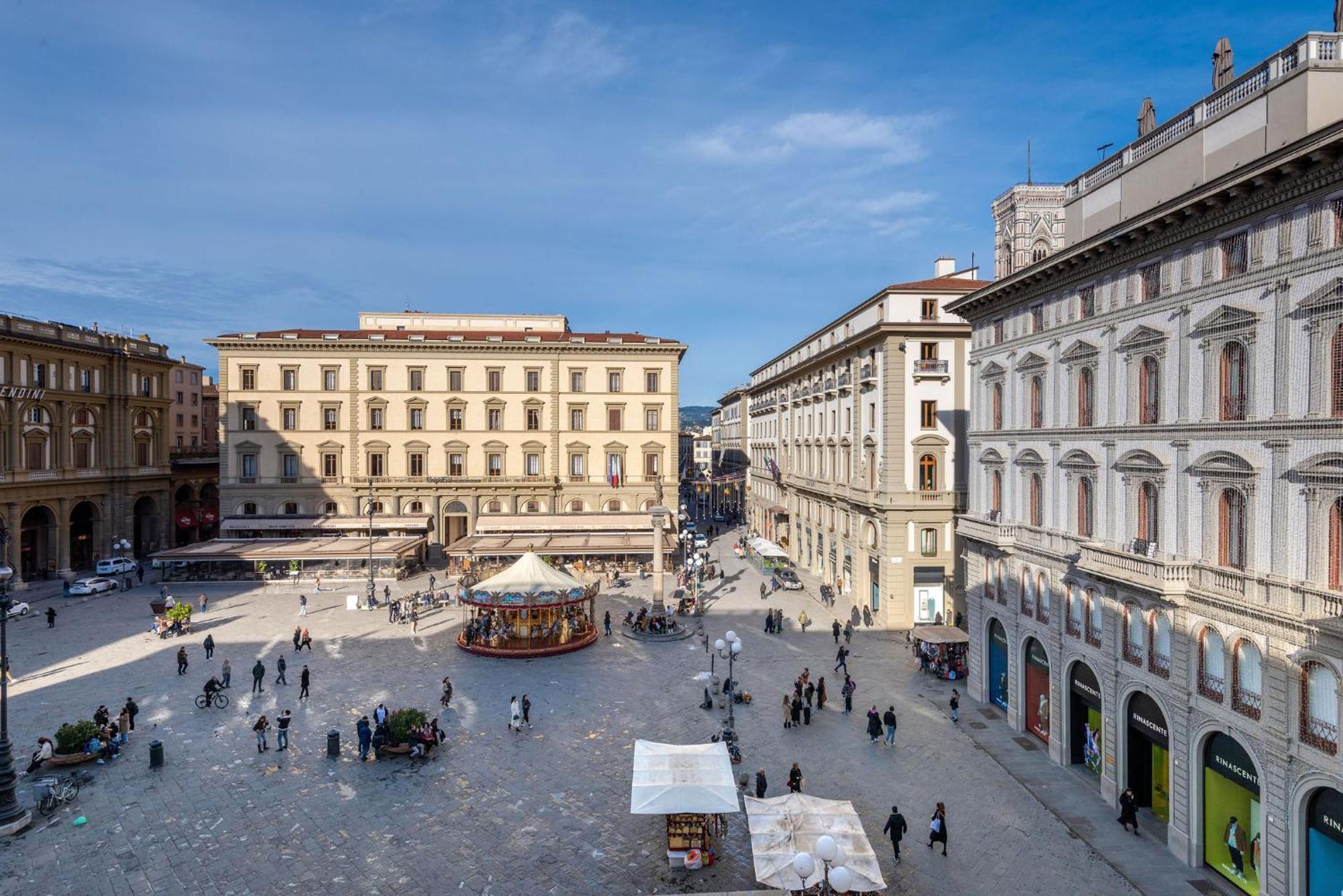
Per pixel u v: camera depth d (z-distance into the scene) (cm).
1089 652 2697
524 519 7312
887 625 4928
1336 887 1775
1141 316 2470
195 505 8719
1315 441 1831
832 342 6384
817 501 6869
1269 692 1923
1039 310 3111
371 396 7562
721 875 2148
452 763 2839
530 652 4219
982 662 3572
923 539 4941
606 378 7800
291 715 3203
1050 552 2941
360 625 4959
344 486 7531
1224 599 2050
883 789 2664
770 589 6319
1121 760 2517
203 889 2047
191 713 3303
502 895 2038
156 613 4928
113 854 2209
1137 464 2458
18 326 6225
